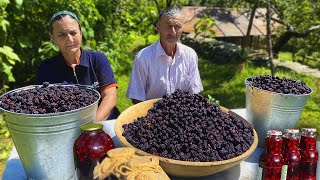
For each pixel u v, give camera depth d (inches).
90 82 96.0
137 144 59.9
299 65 324.8
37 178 58.8
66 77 94.3
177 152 57.6
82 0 159.9
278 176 53.1
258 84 72.5
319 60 383.6
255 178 63.0
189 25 393.7
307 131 55.6
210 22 247.3
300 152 55.9
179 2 244.1
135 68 102.5
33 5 150.3
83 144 49.6
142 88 102.8
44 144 54.1
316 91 243.8
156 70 101.7
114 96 94.7
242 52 305.7
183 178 61.2
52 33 86.7
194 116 66.4
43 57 162.4
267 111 69.2
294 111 67.6
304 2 245.6
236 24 439.2
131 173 45.0
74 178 59.7
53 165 56.6
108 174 45.8
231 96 227.1
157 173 46.3
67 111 52.2
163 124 64.0
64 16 84.4
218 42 359.6
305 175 55.9
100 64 95.8
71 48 87.0
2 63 146.2
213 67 296.8
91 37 180.7
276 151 52.8
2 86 160.6
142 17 238.8
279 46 356.5
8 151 136.0
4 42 148.2
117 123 67.6
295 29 286.4
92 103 57.4
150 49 102.2
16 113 51.2
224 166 55.7
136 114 74.5
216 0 261.7
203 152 57.7
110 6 199.3
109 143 51.3
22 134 53.6
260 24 446.9
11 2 143.9
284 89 68.1
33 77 179.3
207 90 237.8
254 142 62.8
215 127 64.3
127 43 239.9
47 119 51.4
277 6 233.3
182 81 105.1
